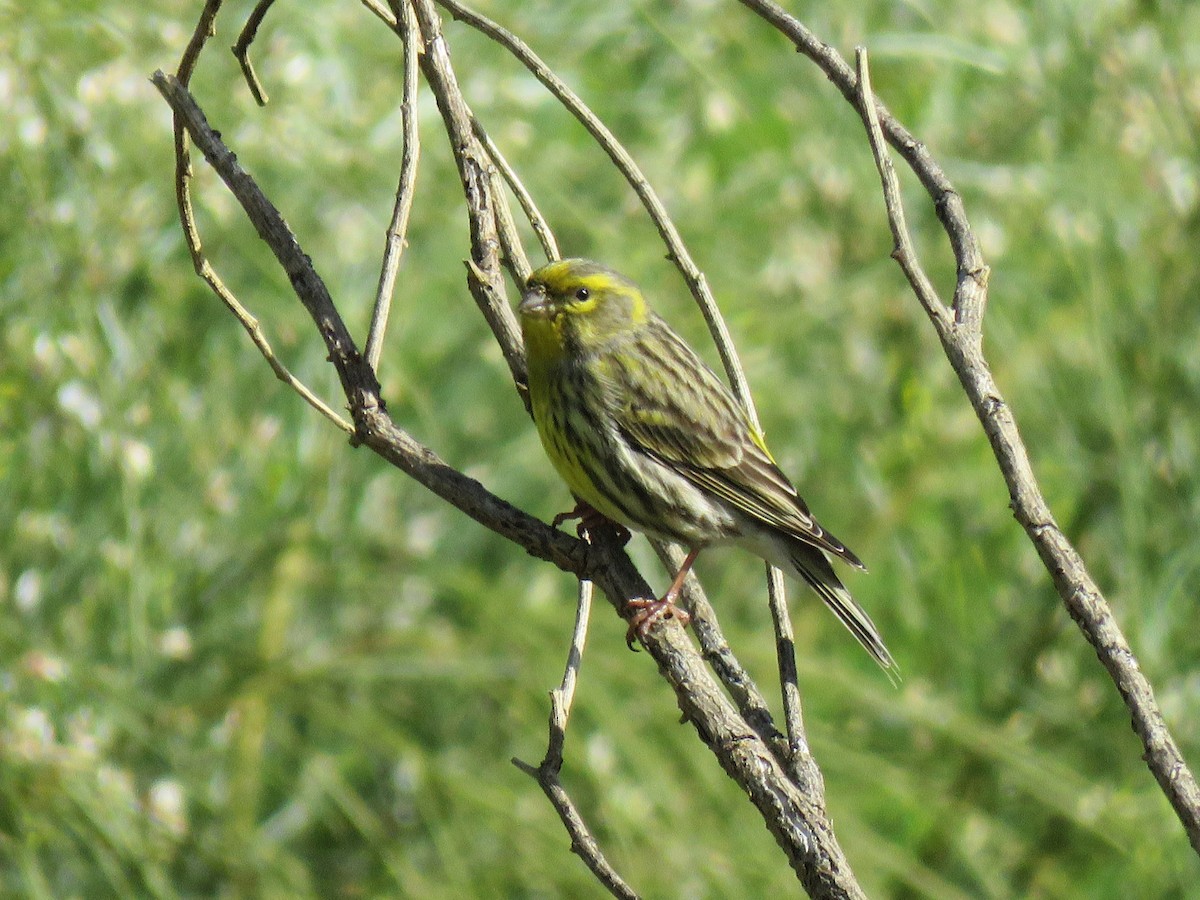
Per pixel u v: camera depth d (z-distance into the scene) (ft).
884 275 44.52
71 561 37.04
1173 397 43.73
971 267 19.71
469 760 41.96
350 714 41.27
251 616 42.27
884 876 42.16
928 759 45.44
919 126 45.14
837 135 44.14
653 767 37.76
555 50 43.16
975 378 18.12
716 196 44.62
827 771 43.29
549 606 43.19
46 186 35.78
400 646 43.24
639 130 44.88
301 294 20.74
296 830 42.83
